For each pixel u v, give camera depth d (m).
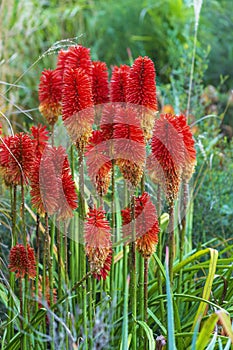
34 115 5.70
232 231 5.02
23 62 6.06
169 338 2.59
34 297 3.20
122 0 9.07
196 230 5.02
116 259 3.57
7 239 4.49
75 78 2.86
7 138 2.93
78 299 3.19
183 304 3.66
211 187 5.07
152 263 3.87
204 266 3.43
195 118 5.75
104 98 3.29
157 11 8.97
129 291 3.37
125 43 8.84
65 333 3.10
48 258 2.91
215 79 9.09
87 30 7.95
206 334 2.78
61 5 7.30
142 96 2.95
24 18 6.22
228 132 7.48
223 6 9.63
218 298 3.53
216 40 9.18
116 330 3.36
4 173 2.89
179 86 6.05
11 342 3.00
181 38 7.78
